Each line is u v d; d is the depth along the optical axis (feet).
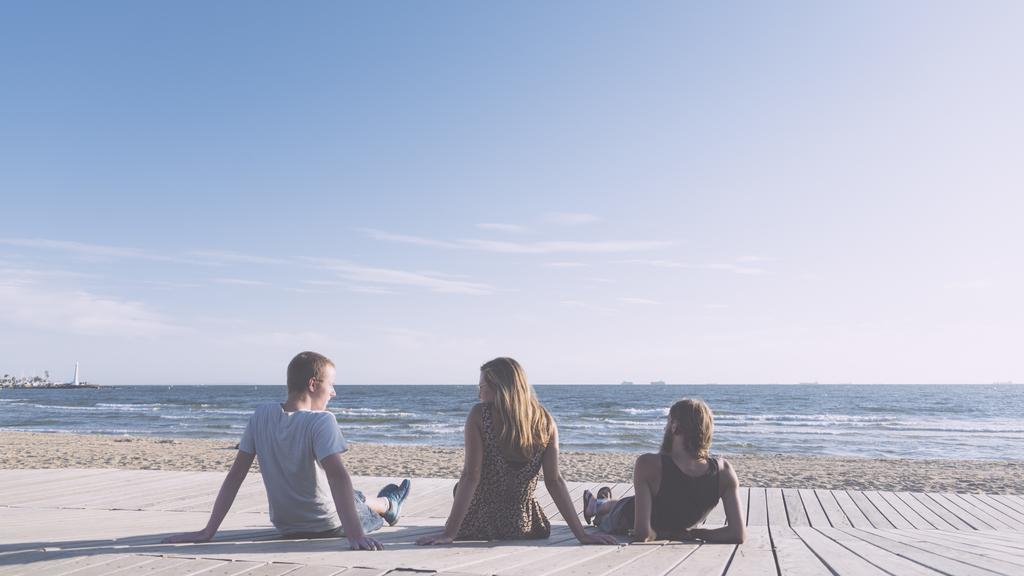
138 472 28.71
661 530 13.14
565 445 84.84
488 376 12.50
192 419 141.79
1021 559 10.90
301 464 11.40
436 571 8.95
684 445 13.02
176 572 8.76
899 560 10.72
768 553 11.47
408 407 206.39
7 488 24.17
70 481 26.02
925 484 41.04
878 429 117.29
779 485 40.34
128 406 211.20
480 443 12.32
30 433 92.79
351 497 11.00
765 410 194.80
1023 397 307.99
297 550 10.50
